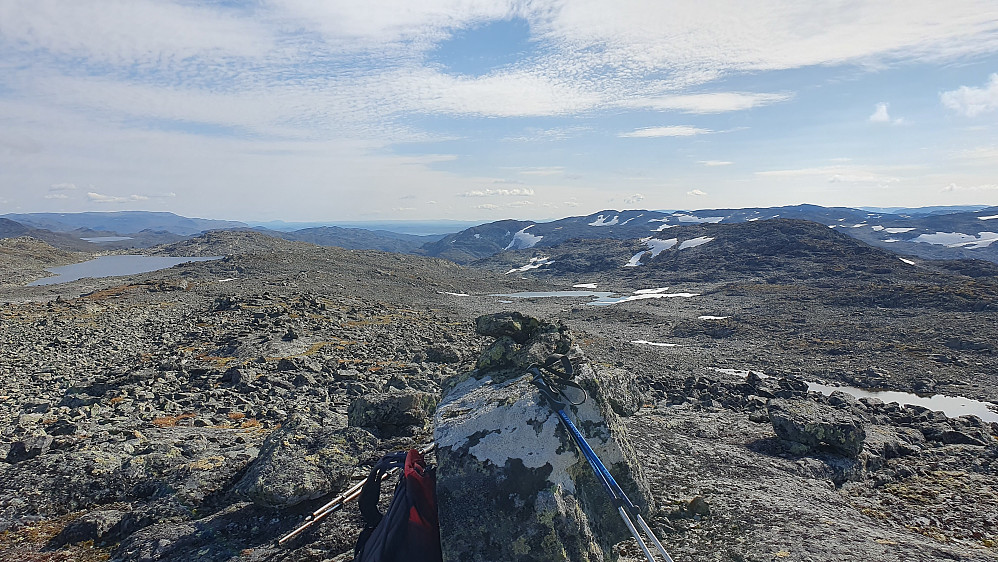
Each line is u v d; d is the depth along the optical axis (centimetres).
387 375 2795
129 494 1065
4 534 948
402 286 11419
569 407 632
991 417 3425
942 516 1142
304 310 5512
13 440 1389
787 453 1376
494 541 542
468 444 575
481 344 4253
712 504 899
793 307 8644
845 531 833
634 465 676
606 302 10900
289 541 821
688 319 8081
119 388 2272
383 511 859
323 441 1009
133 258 17900
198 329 4366
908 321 6900
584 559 549
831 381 4338
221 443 1415
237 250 19625
